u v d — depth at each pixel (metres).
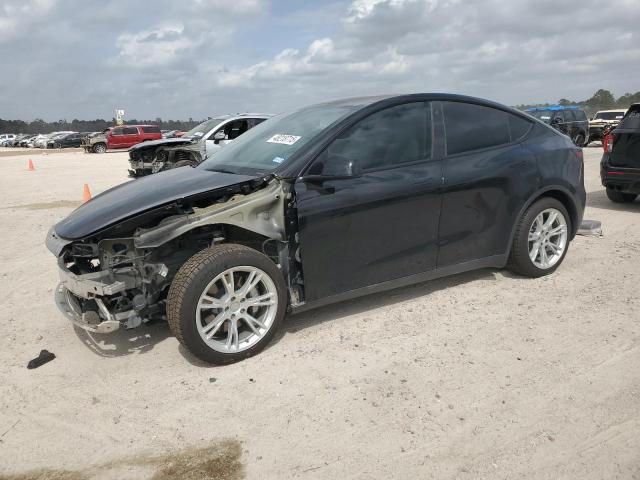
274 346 3.81
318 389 3.23
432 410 2.98
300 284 3.83
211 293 3.51
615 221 7.39
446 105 4.39
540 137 4.89
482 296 4.58
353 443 2.73
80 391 3.34
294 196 3.64
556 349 3.61
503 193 4.52
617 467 2.50
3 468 2.68
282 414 3.00
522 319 4.10
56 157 31.28
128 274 3.51
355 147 3.91
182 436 2.85
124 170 19.78
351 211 3.80
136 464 2.66
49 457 2.74
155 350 3.84
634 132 7.75
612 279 4.90
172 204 3.52
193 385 3.35
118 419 3.03
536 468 2.51
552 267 5.02
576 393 3.09
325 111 4.32
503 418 2.88
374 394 3.16
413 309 4.36
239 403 3.12
